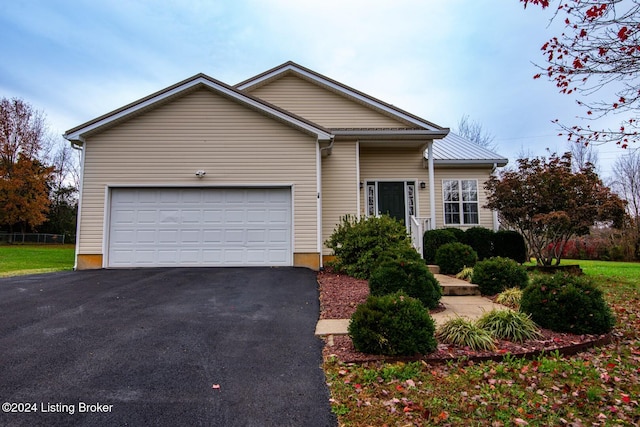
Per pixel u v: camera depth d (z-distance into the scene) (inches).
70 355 154.8
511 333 177.8
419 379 138.9
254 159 391.2
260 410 116.1
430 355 157.0
